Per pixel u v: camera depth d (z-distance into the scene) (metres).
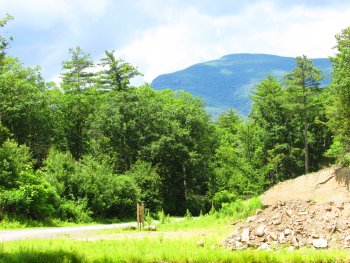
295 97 62.84
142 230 23.88
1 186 27.48
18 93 54.91
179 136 61.66
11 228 24.73
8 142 31.25
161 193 58.38
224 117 98.06
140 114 62.19
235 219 24.77
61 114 64.44
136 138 60.50
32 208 28.06
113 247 15.03
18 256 12.25
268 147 68.81
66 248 14.51
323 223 16.31
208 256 13.39
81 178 37.84
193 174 63.38
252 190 50.75
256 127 68.44
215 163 65.38
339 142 48.03
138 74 73.94
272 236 16.11
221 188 53.94
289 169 68.19
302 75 63.22
